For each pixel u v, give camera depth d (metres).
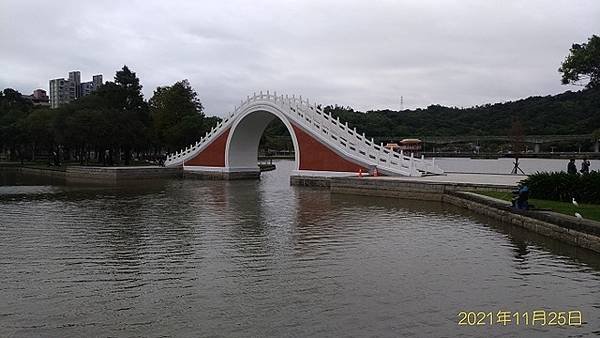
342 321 10.70
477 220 24.06
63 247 18.55
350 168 43.56
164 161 70.25
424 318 10.88
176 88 85.38
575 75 25.19
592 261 15.54
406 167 40.31
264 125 57.88
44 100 186.25
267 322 10.66
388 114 153.12
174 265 15.67
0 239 20.20
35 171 72.62
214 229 22.12
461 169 71.38
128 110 77.81
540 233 19.97
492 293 12.59
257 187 45.94
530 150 118.38
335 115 128.50
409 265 15.43
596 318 10.89
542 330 10.25
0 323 10.77
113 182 54.62
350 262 15.86
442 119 149.50
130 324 10.64
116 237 20.45
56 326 10.56
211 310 11.45
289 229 21.94
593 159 95.56
